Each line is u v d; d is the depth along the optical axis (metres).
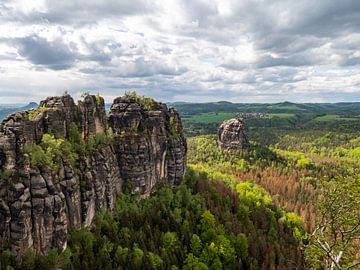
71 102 101.25
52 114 90.56
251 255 105.25
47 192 75.19
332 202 40.16
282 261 100.56
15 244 70.75
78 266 77.50
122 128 121.50
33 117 86.88
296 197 185.38
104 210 96.81
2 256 68.38
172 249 94.88
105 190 100.44
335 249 39.69
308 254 43.53
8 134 73.56
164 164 134.38
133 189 115.06
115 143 115.06
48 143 82.94
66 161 84.62
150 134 125.75
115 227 94.94
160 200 115.62
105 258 81.62
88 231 87.31
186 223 104.81
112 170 106.88
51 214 75.50
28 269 69.94
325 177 44.53
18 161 74.00
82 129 102.19
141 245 90.75
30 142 79.25
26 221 71.50
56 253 75.00
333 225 39.78
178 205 116.25
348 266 38.59
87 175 91.06
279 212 142.62
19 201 70.94
